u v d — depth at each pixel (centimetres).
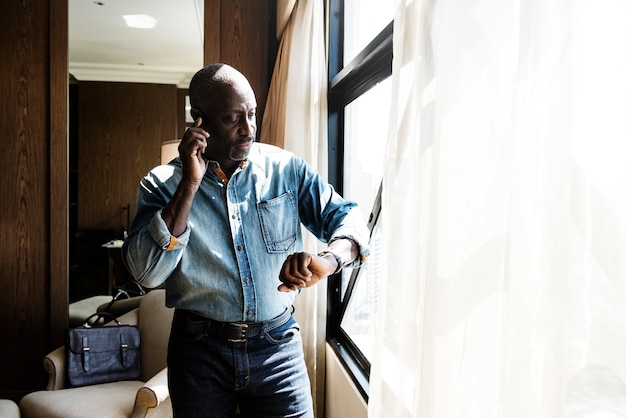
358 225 122
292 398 123
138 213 122
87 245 547
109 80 580
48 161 310
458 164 71
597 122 49
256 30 325
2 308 310
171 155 258
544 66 55
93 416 206
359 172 233
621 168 48
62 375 241
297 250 131
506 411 58
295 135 238
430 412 77
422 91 87
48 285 312
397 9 104
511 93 64
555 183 52
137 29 458
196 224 120
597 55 50
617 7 48
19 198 309
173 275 121
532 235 57
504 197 64
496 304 66
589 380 50
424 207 85
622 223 48
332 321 243
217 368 118
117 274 482
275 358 122
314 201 131
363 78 207
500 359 65
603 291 49
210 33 322
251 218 123
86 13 418
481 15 68
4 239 309
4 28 304
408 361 93
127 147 584
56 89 307
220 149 118
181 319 123
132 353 253
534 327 56
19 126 307
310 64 235
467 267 70
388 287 100
